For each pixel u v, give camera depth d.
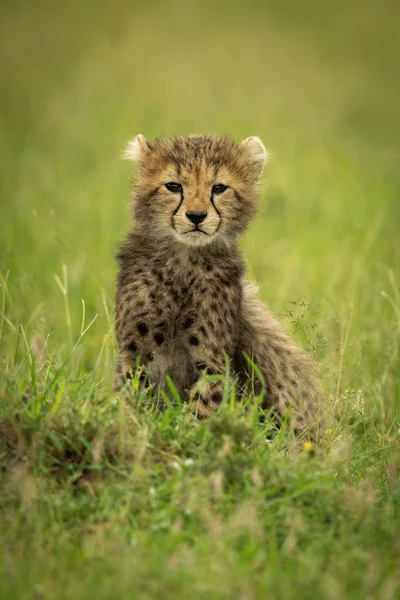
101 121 28.39
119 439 8.74
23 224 19.56
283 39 39.50
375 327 14.11
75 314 14.66
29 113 29.59
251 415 9.19
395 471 9.49
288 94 31.95
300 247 18.52
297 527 7.88
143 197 11.02
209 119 27.91
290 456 9.16
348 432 10.49
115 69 34.31
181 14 41.53
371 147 27.05
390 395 12.14
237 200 11.02
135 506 8.13
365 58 37.41
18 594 6.94
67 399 9.18
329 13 43.78
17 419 8.85
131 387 9.73
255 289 11.59
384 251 18.11
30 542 7.61
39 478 8.23
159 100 30.38
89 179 23.09
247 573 7.22
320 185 22.94
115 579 7.08
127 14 40.62
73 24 39.62
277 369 11.13
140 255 10.83
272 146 25.39
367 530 8.05
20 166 24.12
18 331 11.41
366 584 7.20
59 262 16.92
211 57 36.06
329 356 12.21
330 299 14.10
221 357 10.52
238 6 43.47
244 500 8.17
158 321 10.56
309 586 7.12
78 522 7.97
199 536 7.82
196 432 9.00
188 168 10.74
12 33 38.53
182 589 7.05
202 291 10.53
